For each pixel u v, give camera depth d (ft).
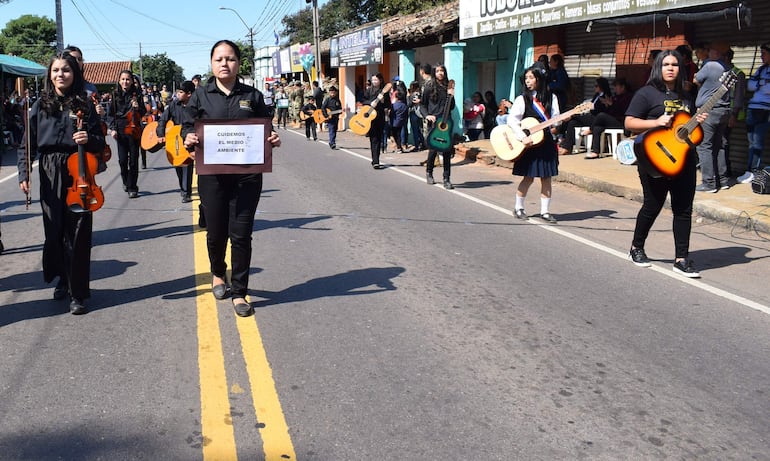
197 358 14.71
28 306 18.20
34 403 12.77
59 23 86.99
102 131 17.52
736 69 33.73
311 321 17.01
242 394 13.12
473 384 13.66
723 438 11.76
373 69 98.78
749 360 14.90
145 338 15.84
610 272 21.53
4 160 60.80
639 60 45.14
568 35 53.31
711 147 32.04
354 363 14.57
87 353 15.01
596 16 39.81
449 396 13.15
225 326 16.58
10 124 73.31
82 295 17.42
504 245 25.04
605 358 14.96
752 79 33.96
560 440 11.64
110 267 22.02
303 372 14.10
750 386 13.70
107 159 17.83
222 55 16.52
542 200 29.14
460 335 16.20
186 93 31.78
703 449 11.41
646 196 21.30
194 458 11.00
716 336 16.25
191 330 16.33
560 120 26.84
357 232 27.17
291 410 12.53
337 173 45.44
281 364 14.47
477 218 29.96
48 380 13.71
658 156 20.17
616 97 45.06
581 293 19.43
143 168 49.44
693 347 15.58
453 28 60.70
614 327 16.79
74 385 13.47
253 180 16.92
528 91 27.81
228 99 16.79
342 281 20.47
